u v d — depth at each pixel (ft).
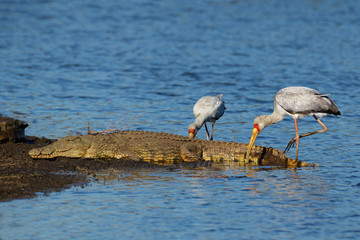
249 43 113.91
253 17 148.56
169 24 138.51
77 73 85.05
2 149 45.47
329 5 168.35
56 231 30.30
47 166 42.06
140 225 31.19
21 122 48.08
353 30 129.08
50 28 132.26
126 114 61.21
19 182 37.76
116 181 39.04
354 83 78.48
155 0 176.96
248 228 30.89
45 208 33.47
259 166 44.39
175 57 99.60
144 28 133.08
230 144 46.80
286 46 110.42
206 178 40.19
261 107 65.92
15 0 173.37
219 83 79.36
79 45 111.45
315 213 33.12
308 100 44.42
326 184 38.63
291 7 165.27
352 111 63.26
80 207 33.76
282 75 84.53
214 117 51.52
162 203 34.60
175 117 60.44
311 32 126.82
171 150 45.85
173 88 75.87
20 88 73.77
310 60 96.43
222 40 117.50
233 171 42.50
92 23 139.74
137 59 97.50
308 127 57.31
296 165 44.27
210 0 177.27
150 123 57.62
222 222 31.71
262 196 36.04
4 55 99.30
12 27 132.36
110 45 111.75
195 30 130.00
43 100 67.31
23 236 29.63
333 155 46.85
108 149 45.11
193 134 49.14
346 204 34.60
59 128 54.70
